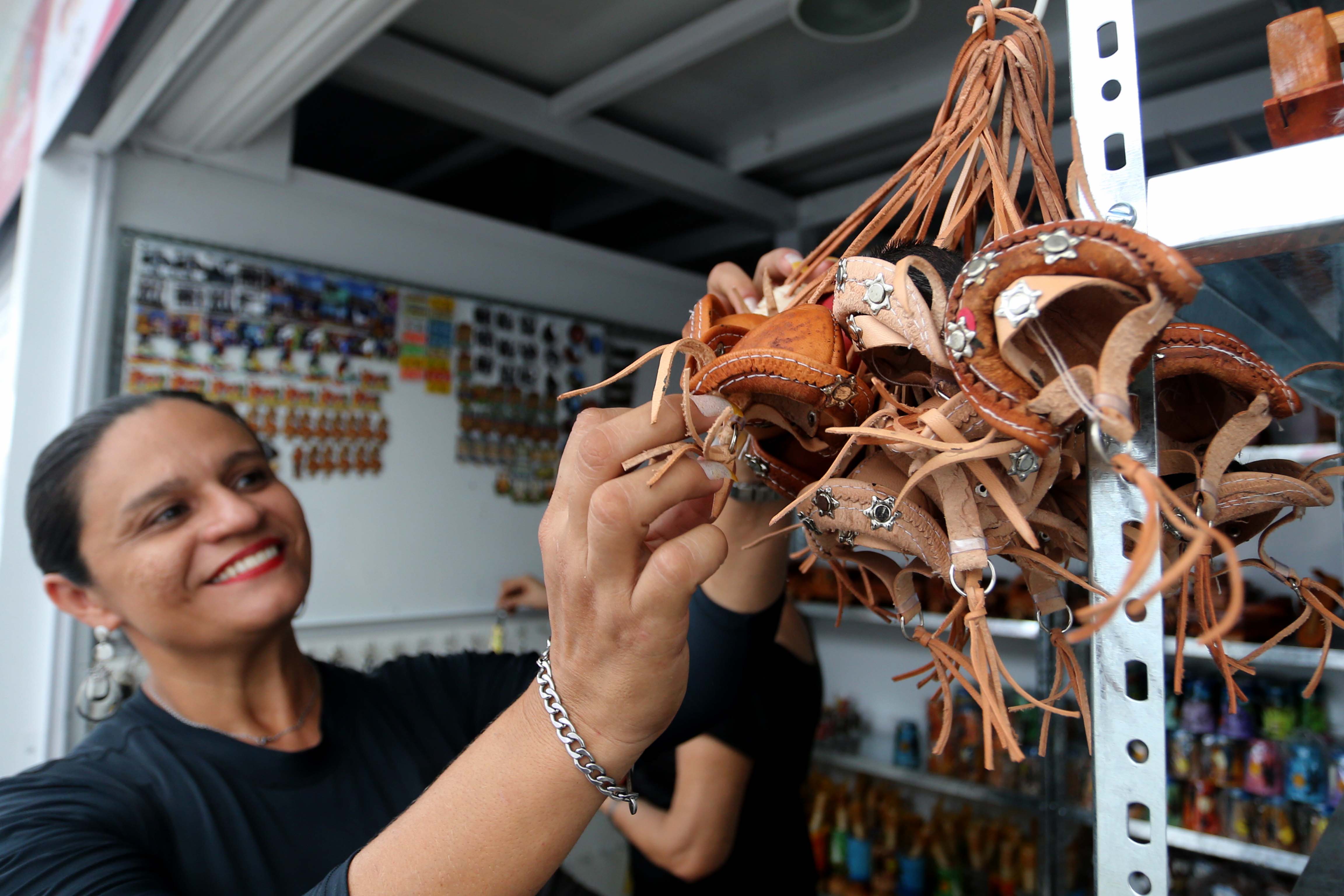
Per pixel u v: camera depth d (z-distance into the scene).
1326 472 0.43
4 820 0.71
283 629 0.98
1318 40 0.41
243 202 2.16
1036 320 0.32
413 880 0.43
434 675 1.16
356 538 2.35
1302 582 0.44
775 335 0.41
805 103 2.59
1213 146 2.35
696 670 0.90
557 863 0.44
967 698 2.54
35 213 1.82
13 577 1.77
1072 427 0.34
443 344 2.56
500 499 2.70
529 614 2.74
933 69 2.36
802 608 2.91
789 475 0.46
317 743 0.96
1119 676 0.41
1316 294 0.52
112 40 1.48
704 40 2.03
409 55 2.16
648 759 1.04
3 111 2.20
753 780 1.24
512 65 2.36
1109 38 0.42
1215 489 0.39
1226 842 1.90
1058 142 2.30
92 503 0.88
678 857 1.18
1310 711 1.92
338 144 3.09
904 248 0.43
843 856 2.71
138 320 1.96
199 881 0.78
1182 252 0.39
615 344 3.06
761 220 3.16
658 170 2.73
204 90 1.71
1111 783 0.41
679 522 0.64
